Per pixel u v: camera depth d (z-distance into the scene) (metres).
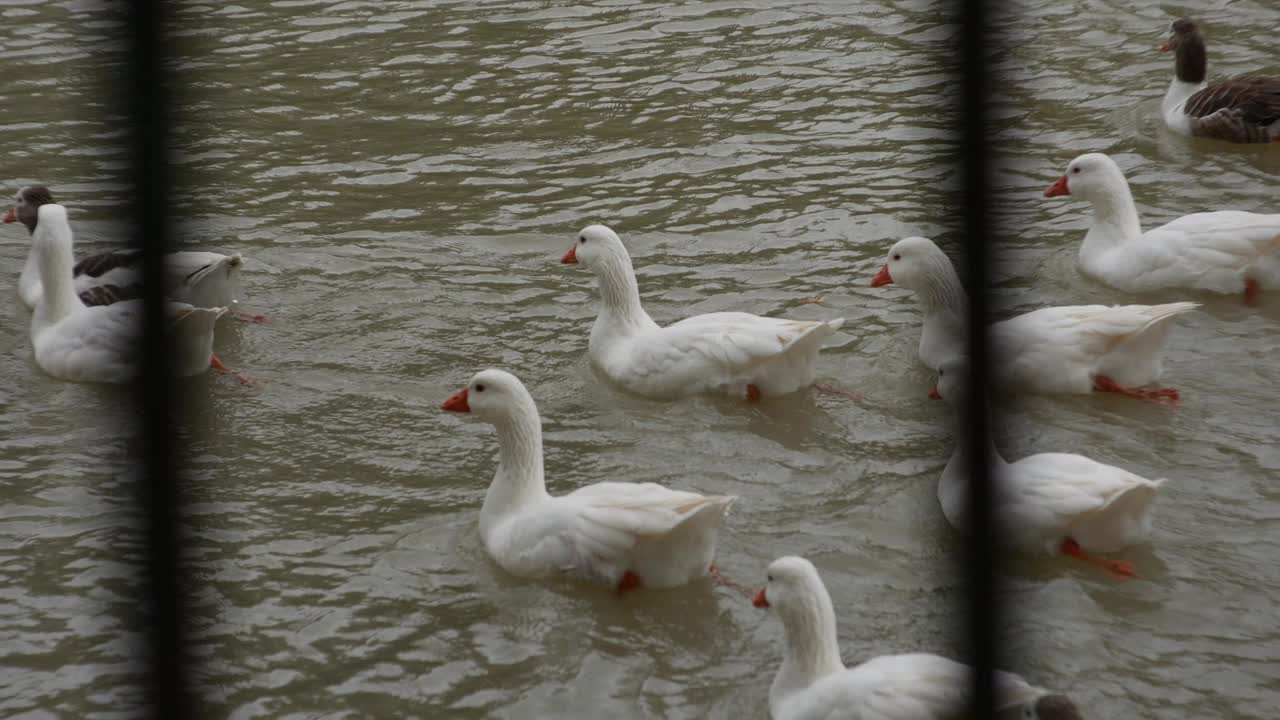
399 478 11.58
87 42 21.84
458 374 13.29
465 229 16.38
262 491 11.38
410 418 12.53
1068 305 14.03
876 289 14.70
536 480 10.52
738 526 10.70
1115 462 11.27
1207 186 16.45
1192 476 11.07
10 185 17.44
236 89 20.19
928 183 16.92
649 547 9.70
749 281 14.95
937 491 11.12
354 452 11.98
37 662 9.38
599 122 19.09
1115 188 14.38
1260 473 11.07
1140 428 11.77
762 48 21.27
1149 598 9.59
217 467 11.75
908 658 8.41
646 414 12.41
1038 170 17.08
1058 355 12.18
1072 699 8.66
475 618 9.77
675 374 12.52
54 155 18.20
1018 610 9.53
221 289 14.17
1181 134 17.84
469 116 19.38
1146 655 9.05
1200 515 10.53
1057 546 10.01
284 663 9.32
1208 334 13.27
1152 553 10.09
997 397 12.42
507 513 10.46
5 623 9.77
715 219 16.41
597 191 17.23
